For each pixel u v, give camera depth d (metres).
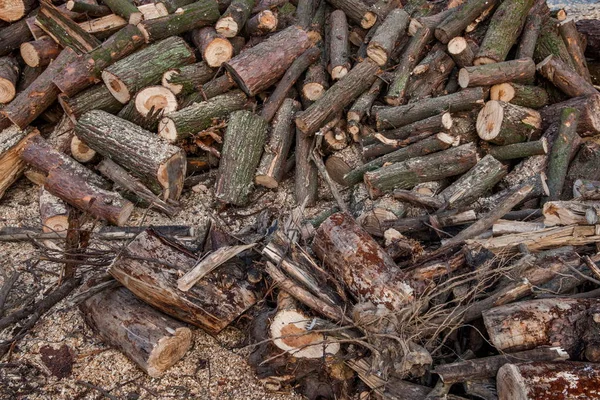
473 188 2.38
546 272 2.01
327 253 2.07
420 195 2.37
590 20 3.04
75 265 2.29
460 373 1.86
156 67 2.62
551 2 3.94
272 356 2.00
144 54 2.63
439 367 1.87
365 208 2.45
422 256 2.08
